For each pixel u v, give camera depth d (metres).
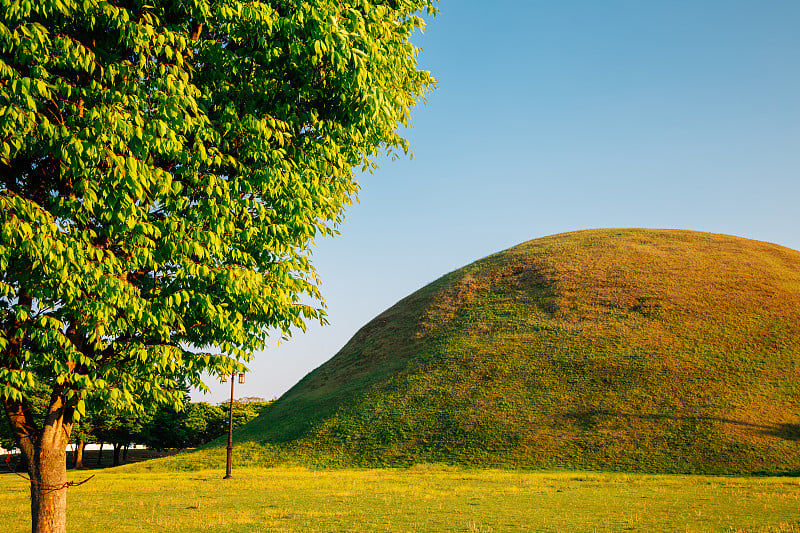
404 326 82.62
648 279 72.88
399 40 8.80
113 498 24.67
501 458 44.78
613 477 35.16
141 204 7.31
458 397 56.88
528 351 62.41
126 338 7.52
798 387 47.41
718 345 55.59
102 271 6.47
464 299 82.75
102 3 6.01
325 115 8.58
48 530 7.15
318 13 7.09
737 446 39.84
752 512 18.39
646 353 56.00
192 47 7.38
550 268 83.06
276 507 20.88
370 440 52.91
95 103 6.37
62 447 7.50
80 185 6.23
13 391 6.39
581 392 52.28
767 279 69.88
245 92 7.74
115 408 7.50
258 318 8.71
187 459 55.38
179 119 6.55
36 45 5.70
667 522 16.30
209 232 6.98
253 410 108.88
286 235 8.01
